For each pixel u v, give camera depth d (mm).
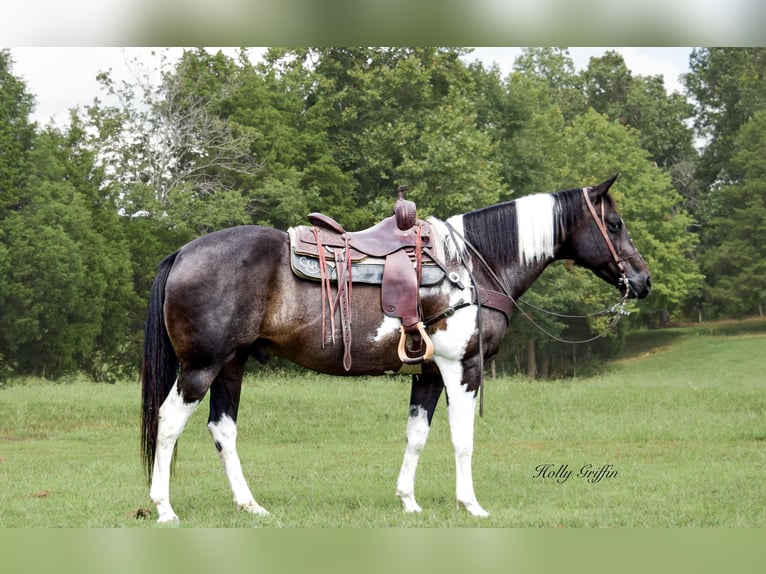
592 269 6504
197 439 10992
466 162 21812
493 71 26891
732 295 28391
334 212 22641
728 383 17188
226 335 5520
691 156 31250
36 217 20359
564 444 10250
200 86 22812
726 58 29797
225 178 22594
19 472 8227
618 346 27578
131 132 22531
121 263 21969
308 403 13109
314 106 23953
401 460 9062
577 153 27000
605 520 5879
